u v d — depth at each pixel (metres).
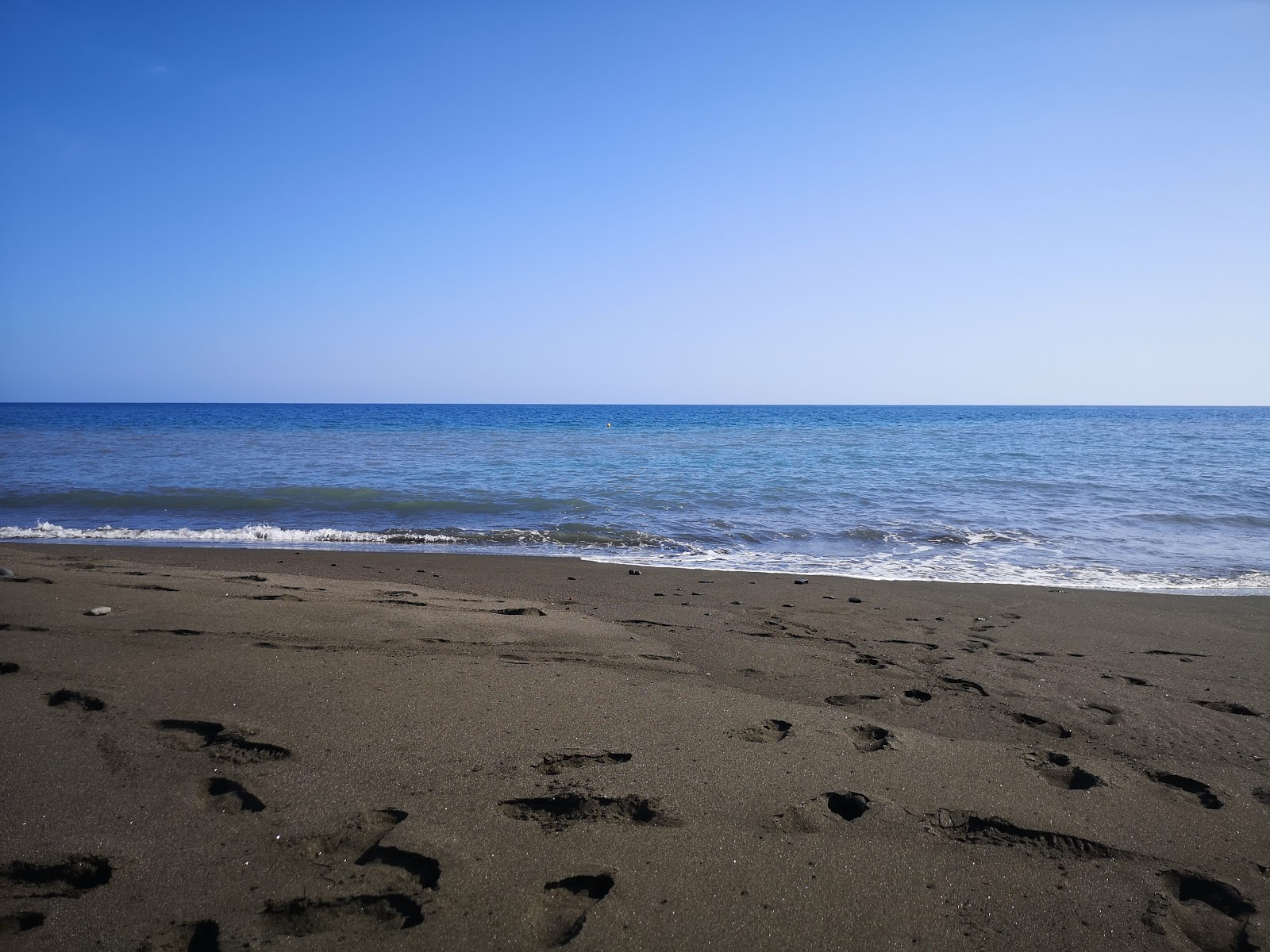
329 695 4.04
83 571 7.23
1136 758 3.79
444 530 11.69
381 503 14.09
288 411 110.56
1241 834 3.06
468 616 6.00
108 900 2.41
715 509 13.98
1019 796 3.30
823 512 13.70
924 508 14.36
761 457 24.39
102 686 4.02
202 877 2.53
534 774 3.29
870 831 2.96
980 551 10.80
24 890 2.46
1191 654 5.79
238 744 3.44
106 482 16.31
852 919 2.46
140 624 5.15
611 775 3.31
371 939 2.29
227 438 33.66
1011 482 18.11
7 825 2.77
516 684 4.40
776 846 2.83
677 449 27.91
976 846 2.90
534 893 2.52
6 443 28.59
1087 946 2.38
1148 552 10.79
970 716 4.34
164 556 9.38
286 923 2.35
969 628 6.48
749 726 3.96
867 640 5.96
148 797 2.99
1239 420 71.94
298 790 3.07
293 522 12.50
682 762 3.48
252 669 4.38
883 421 63.62
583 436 36.97
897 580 8.75
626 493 15.55
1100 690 4.84
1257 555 10.70
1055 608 7.38
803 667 5.16
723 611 6.88
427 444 30.06
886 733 3.96
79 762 3.23
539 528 12.05
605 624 6.14
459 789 3.13
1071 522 13.11
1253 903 2.60
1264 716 4.43
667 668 4.97
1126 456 25.56
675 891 2.56
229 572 8.00
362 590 7.06
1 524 12.15
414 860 2.66
